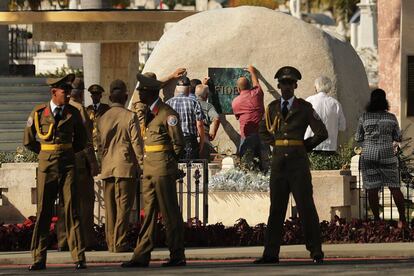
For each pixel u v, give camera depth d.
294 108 41.62
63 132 40.75
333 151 53.81
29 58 130.25
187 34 61.53
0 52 96.06
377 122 49.41
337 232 47.81
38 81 89.38
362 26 135.38
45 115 40.84
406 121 66.94
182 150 41.62
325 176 50.56
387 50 67.62
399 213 49.69
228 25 61.56
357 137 50.00
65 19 74.50
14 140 81.38
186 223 47.81
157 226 46.59
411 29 66.75
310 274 38.25
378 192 50.69
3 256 44.47
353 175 52.59
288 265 41.19
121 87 45.25
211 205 50.97
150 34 75.88
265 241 42.09
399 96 66.94
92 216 45.94
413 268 39.84
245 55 61.09
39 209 41.03
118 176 44.53
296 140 41.62
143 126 42.97
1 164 55.69
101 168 45.44
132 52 79.94
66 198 40.97
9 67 99.62
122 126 44.72
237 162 53.72
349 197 51.25
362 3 136.12
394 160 49.50
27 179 53.97
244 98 57.00
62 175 40.88
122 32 75.75
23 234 47.16
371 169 49.50
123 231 44.88
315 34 61.91
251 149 53.62
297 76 41.84
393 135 49.56
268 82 60.97
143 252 41.66
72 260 42.91
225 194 50.81
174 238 41.62
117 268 41.31
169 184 41.50
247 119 56.84
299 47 61.41
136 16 74.56
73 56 130.50
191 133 52.81
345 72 62.31
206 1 165.25
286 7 166.75
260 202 50.47
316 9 181.38
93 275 39.16
